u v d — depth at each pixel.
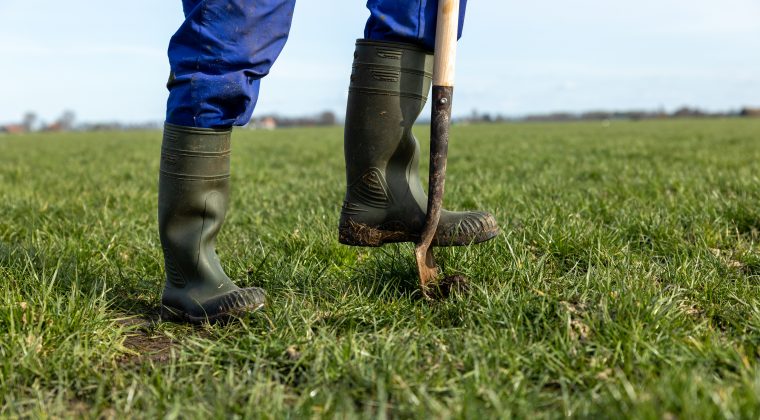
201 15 2.30
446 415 1.72
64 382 2.08
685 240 3.87
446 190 6.21
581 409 1.75
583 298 2.56
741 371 1.90
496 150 15.73
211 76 2.37
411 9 2.44
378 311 2.65
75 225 4.60
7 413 1.91
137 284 3.19
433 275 2.79
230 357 2.23
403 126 2.54
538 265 3.02
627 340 2.19
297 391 2.04
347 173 2.65
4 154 18.50
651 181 6.59
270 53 2.42
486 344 2.20
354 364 2.08
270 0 2.33
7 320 2.46
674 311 2.49
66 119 93.75
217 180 2.57
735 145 15.63
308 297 2.86
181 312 2.65
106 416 1.92
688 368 1.98
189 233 2.58
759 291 2.82
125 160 14.24
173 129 2.49
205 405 1.87
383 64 2.49
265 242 4.04
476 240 2.67
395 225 2.66
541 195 5.79
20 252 3.47
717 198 4.96
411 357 2.14
